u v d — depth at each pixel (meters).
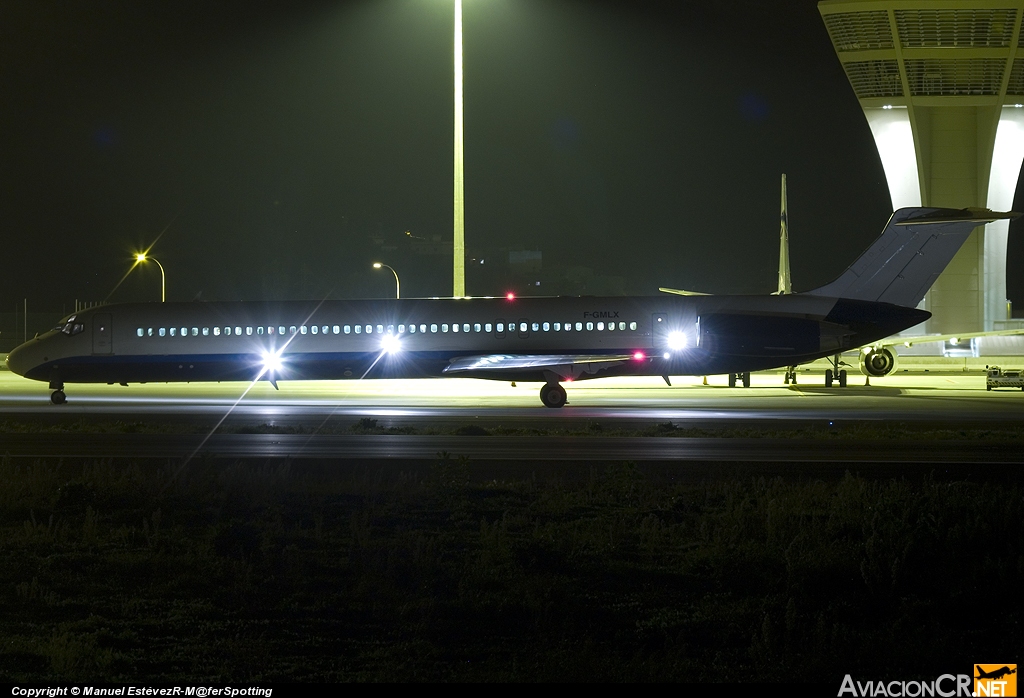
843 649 36.97
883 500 58.50
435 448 92.00
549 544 53.19
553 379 141.88
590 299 148.88
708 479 74.06
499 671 35.78
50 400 155.50
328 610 43.38
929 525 52.38
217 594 45.53
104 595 45.50
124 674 35.69
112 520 61.41
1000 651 37.31
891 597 44.03
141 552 53.06
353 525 55.88
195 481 70.31
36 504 65.38
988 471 76.31
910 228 143.88
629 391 172.50
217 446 94.00
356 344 148.50
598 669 35.03
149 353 150.62
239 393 171.25
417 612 42.44
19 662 36.78
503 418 122.12
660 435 101.50
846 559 47.84
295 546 52.69
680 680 34.59
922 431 102.81
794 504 61.00
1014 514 53.47
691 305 147.00
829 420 118.81
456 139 193.50
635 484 68.69
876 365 188.00
